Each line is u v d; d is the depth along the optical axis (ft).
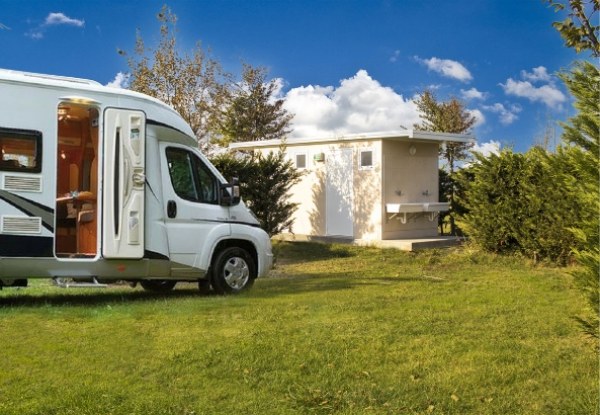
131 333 22.21
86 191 32.48
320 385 17.81
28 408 15.78
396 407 16.42
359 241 62.23
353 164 63.82
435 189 66.64
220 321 24.27
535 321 24.84
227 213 33.58
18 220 27.55
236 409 16.28
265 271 34.81
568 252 45.57
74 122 32.68
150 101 31.12
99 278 29.86
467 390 17.47
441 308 27.30
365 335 22.33
